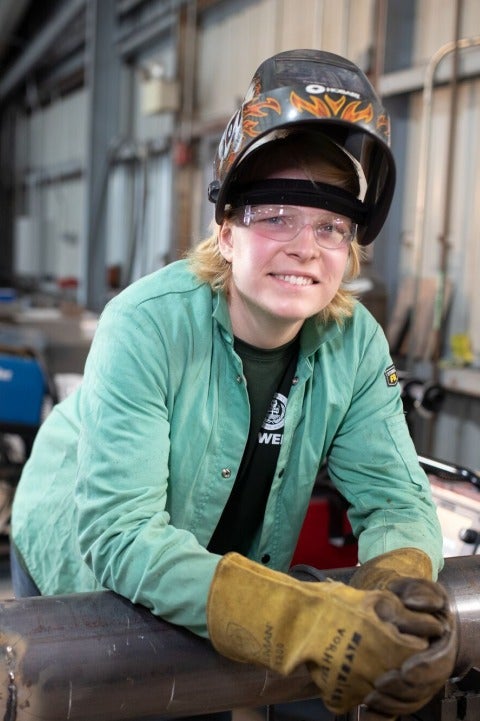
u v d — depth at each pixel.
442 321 3.71
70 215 9.98
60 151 10.43
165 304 1.00
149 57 7.04
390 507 1.06
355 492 1.11
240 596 0.77
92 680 0.81
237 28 5.62
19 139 12.59
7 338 3.91
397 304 3.87
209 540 1.12
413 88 3.75
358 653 0.69
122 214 7.76
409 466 1.10
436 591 0.73
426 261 3.91
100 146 7.11
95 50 7.06
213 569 0.82
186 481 1.04
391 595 0.72
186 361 1.00
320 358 1.09
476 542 1.46
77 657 0.81
